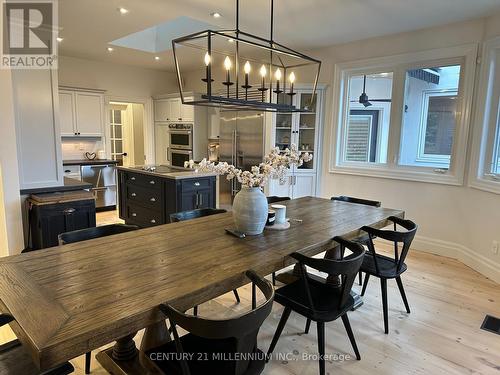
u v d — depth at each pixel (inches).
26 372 55.1
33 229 138.0
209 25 169.0
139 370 74.4
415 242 169.5
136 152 319.9
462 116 149.6
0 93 122.7
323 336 77.4
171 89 289.9
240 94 234.4
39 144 138.6
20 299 52.7
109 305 51.3
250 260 70.8
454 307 112.7
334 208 123.3
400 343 93.4
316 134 200.1
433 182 160.6
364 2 125.7
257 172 86.4
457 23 148.0
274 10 134.6
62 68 227.5
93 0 125.7
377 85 181.3
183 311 55.6
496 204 132.6
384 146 182.9
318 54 197.0
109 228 92.7
